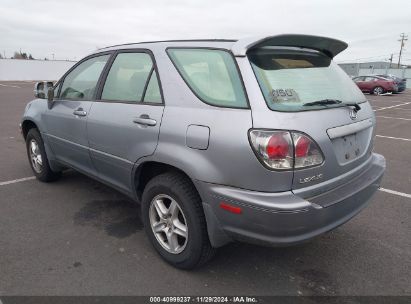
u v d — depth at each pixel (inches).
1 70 1630.2
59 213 162.1
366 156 129.2
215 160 102.0
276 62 109.6
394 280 117.9
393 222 158.7
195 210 110.5
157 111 119.1
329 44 125.9
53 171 193.6
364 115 126.7
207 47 113.6
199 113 107.5
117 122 132.8
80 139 155.0
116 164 137.8
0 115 471.8
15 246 133.6
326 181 105.3
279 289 113.0
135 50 137.1
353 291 112.5
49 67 1787.6
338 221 106.7
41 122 182.9
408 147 316.2
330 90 118.7
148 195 124.3
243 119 98.0
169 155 112.7
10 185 195.3
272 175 95.0
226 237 107.7
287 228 95.0
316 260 128.9
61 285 112.0
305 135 97.7
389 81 1031.0
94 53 159.3
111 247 134.6
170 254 121.7
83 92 158.6
